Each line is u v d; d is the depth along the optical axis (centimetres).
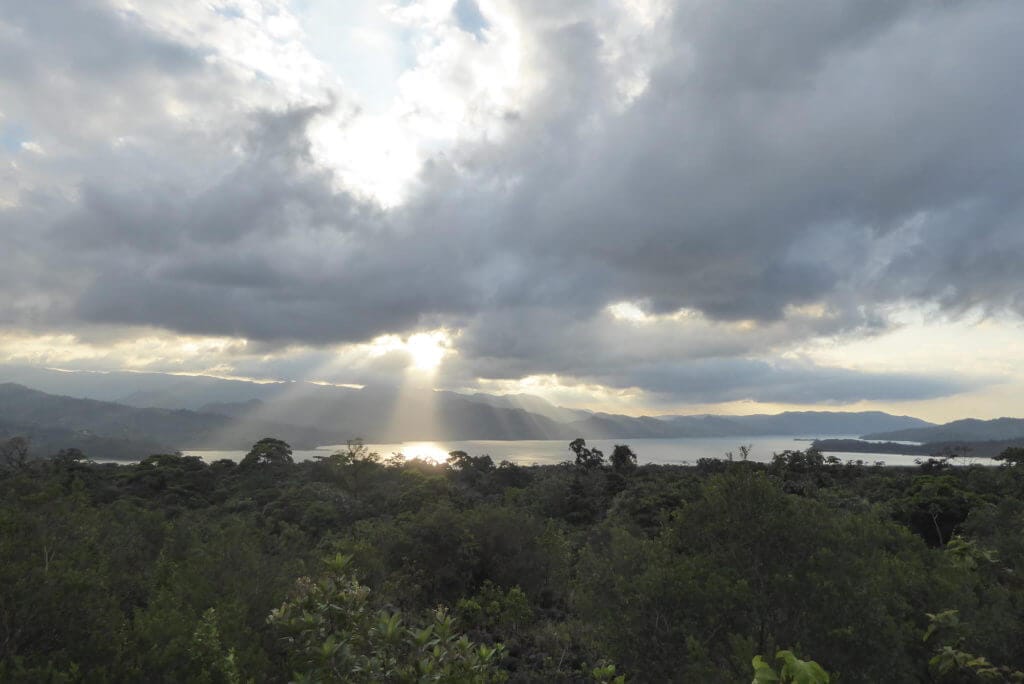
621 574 623
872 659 504
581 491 4662
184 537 1007
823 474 5778
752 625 532
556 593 1231
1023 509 1077
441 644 439
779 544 564
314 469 5850
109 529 852
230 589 652
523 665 794
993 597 636
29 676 370
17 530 530
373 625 438
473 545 1237
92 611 452
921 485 4103
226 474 5838
